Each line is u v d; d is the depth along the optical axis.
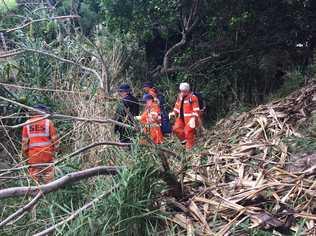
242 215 4.50
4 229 4.80
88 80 9.08
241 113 9.18
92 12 13.38
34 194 4.49
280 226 4.24
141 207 4.52
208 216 4.61
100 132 6.74
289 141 5.97
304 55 11.88
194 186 5.27
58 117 4.89
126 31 11.79
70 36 10.43
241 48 12.16
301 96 7.72
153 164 4.74
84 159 6.02
